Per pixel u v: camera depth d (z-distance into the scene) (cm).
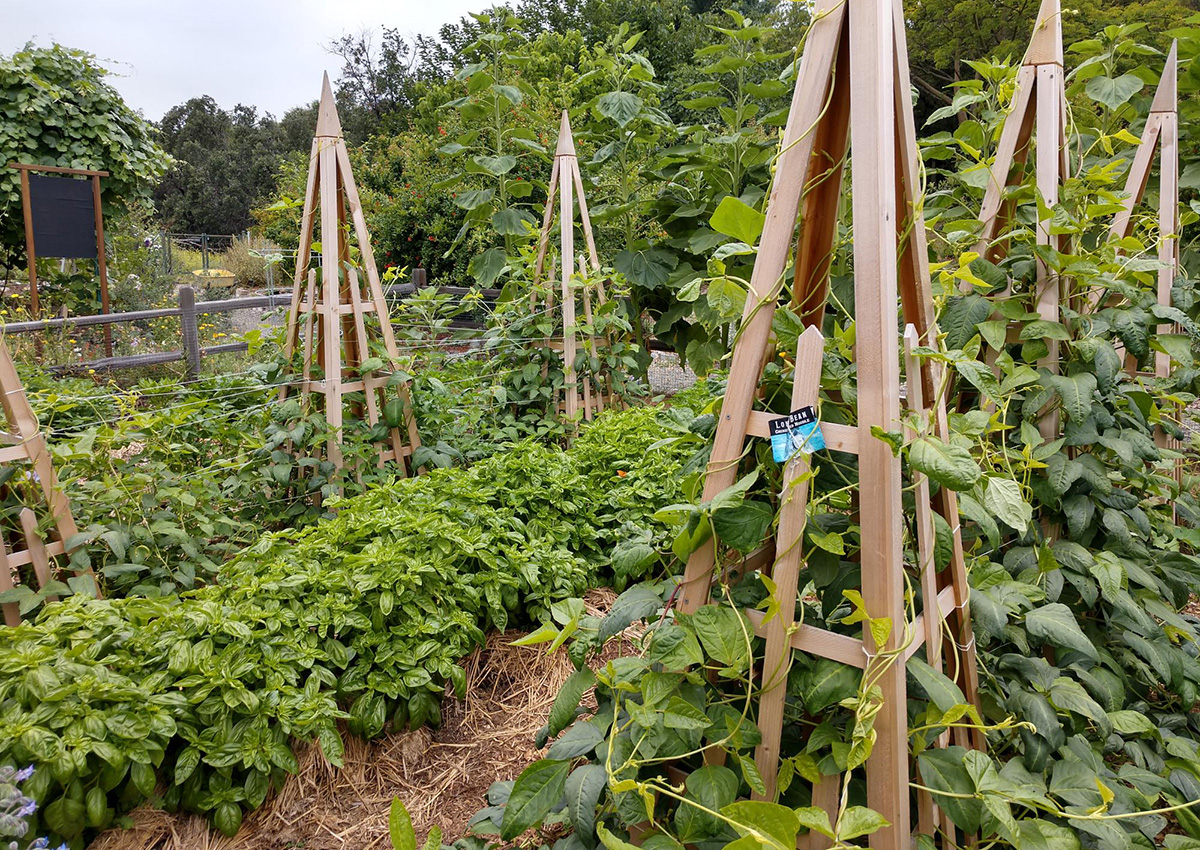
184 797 210
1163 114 332
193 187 3528
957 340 212
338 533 277
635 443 410
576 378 478
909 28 1592
